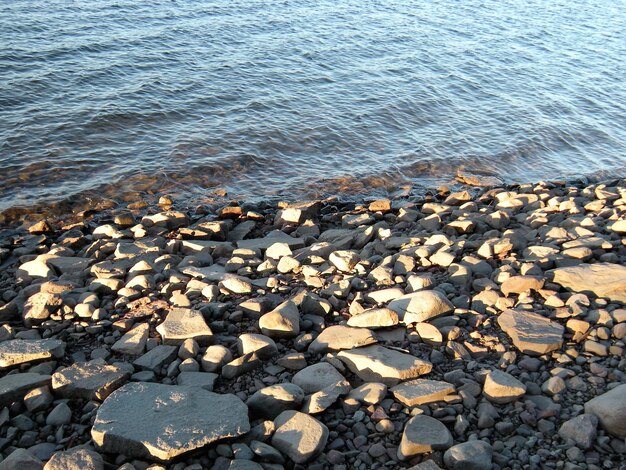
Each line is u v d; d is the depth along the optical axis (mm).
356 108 5664
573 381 1960
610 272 2521
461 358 2131
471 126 5648
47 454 1711
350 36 7570
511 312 2336
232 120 5172
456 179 4762
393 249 3215
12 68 5547
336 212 4074
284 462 1681
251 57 6516
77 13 7164
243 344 2158
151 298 2596
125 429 1683
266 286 2711
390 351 2137
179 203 4059
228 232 3639
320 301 2449
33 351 2117
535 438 1732
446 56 7328
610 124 6027
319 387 1965
